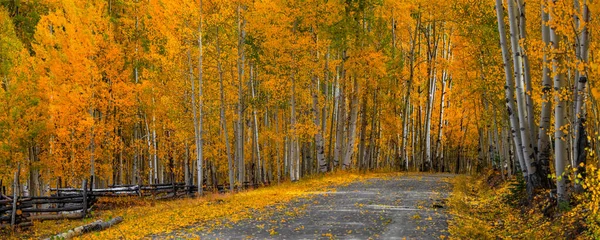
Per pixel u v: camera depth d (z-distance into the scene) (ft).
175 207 63.05
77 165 89.04
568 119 42.22
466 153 169.17
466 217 45.27
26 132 68.95
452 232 37.24
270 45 84.89
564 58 40.06
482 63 66.44
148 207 67.21
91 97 85.51
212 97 94.17
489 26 62.95
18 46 76.33
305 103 104.01
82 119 84.79
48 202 61.31
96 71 84.84
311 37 88.94
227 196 69.10
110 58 88.07
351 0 93.50
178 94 97.04
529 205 46.03
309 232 38.52
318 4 87.10
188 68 89.20
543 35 43.96
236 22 83.05
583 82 37.29
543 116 47.21
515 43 47.91
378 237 35.78
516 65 48.08
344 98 104.27
